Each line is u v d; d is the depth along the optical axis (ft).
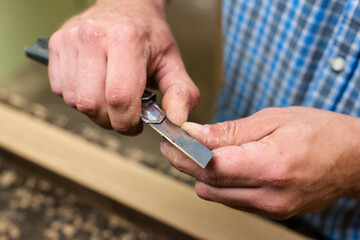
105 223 3.32
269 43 2.81
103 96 1.92
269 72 2.93
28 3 5.37
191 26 7.00
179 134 1.75
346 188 1.90
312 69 2.64
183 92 1.97
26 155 3.45
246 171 1.65
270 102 3.05
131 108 1.82
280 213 1.79
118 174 3.33
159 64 2.15
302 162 1.69
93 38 1.88
